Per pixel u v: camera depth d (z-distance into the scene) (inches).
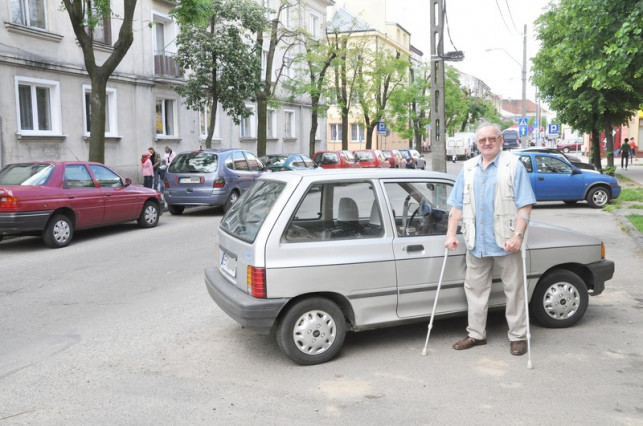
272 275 175.8
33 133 700.7
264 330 177.5
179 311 247.8
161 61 925.8
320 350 183.9
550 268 212.1
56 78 732.7
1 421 147.6
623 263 334.3
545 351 191.9
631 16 304.2
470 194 187.6
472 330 196.4
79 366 185.9
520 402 154.0
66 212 424.8
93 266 347.9
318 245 181.9
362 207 190.2
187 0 583.8
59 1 727.1
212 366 184.4
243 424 144.1
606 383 165.8
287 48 1133.1
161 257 374.9
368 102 1379.2
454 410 149.9
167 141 958.4
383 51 1402.6
